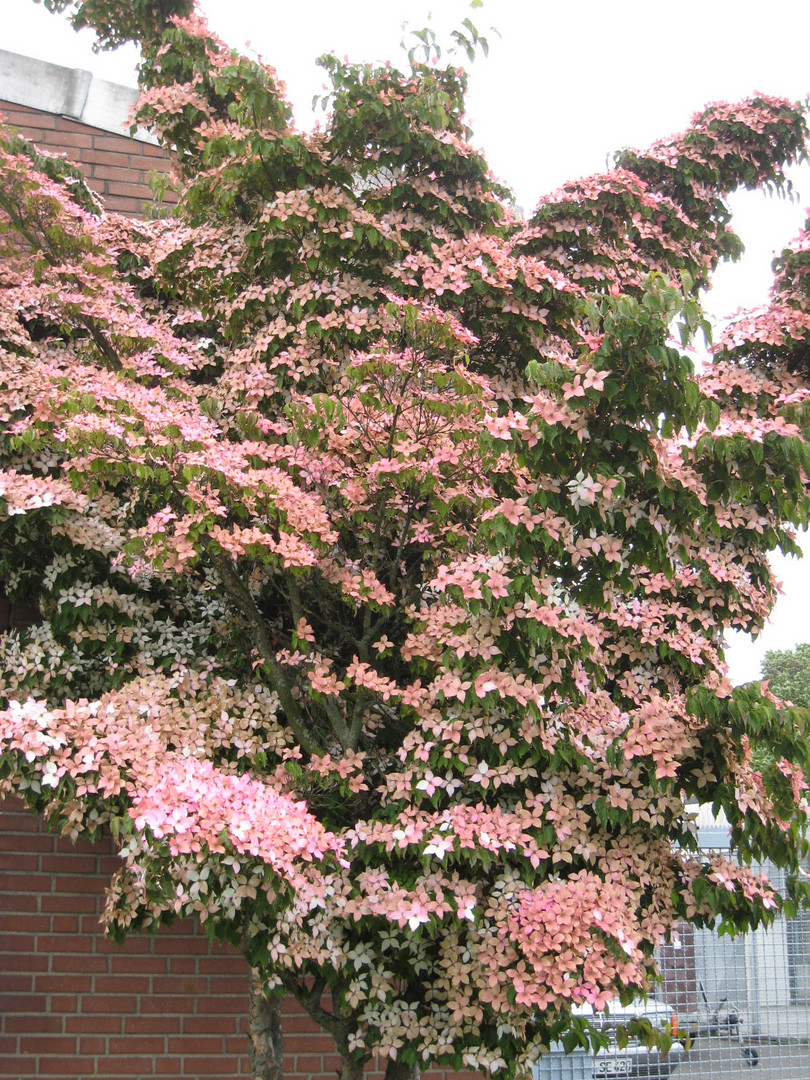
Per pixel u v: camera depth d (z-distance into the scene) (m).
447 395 2.86
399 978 2.87
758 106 4.01
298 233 3.19
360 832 2.69
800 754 2.59
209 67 3.64
